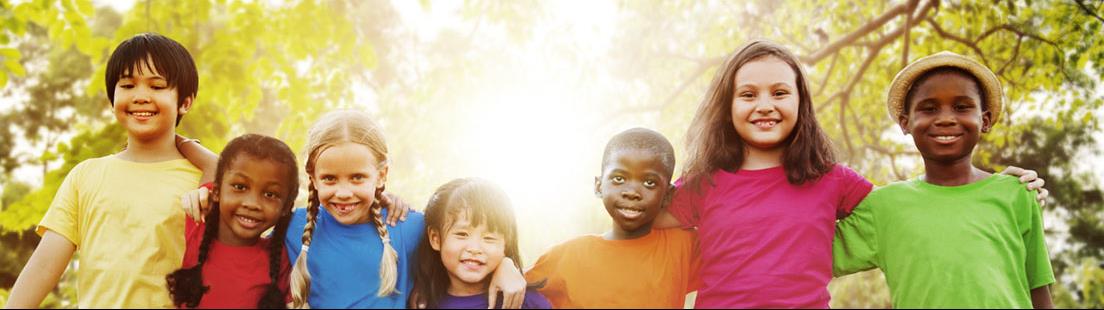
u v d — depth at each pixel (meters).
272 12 5.80
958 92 2.49
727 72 2.65
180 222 2.42
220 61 5.53
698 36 6.94
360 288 2.33
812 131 2.60
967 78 2.53
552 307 2.50
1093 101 6.07
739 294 2.38
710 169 2.61
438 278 2.43
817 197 2.51
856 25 6.79
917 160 7.48
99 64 5.37
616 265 2.50
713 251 2.48
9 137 14.62
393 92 7.27
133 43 2.45
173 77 2.47
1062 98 6.22
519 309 2.33
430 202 2.48
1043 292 2.47
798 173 2.52
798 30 6.89
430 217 2.46
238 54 5.61
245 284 2.33
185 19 5.43
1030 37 5.80
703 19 6.85
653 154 2.40
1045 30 5.66
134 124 2.44
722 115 2.65
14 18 4.62
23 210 5.38
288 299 2.37
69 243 2.44
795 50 6.83
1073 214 12.56
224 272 2.32
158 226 2.37
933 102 2.51
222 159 2.33
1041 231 2.48
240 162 2.29
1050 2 5.39
